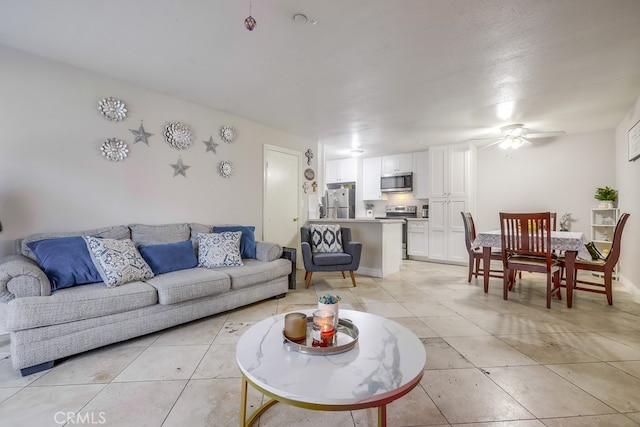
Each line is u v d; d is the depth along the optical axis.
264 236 4.30
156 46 2.27
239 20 1.94
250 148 4.10
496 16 1.88
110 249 2.32
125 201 2.91
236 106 3.55
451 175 5.45
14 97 2.32
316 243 4.05
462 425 1.35
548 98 3.22
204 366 1.86
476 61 2.45
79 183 2.63
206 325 2.53
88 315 1.95
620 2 1.74
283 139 4.62
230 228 3.50
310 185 5.09
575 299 3.24
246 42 2.20
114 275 2.20
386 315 2.76
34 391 1.60
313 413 1.45
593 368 1.83
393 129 4.50
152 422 1.37
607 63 2.46
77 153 2.62
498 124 4.19
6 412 1.43
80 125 2.63
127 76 2.77
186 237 3.16
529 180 5.02
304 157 5.00
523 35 2.08
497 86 2.92
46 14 1.89
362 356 1.23
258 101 3.39
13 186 2.32
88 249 2.30
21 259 2.07
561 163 4.77
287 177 4.69
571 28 1.99
